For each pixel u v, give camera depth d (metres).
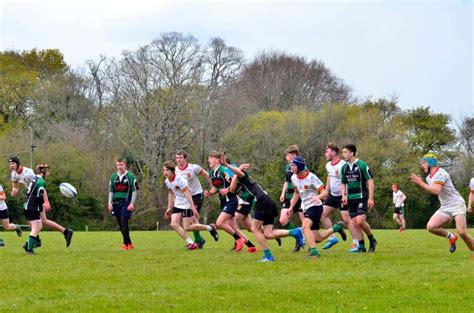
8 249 42.97
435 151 157.00
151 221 132.88
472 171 147.50
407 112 163.88
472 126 160.88
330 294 22.70
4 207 46.28
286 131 140.50
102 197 135.38
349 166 37.91
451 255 35.22
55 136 146.38
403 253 36.88
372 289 23.55
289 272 28.45
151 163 134.12
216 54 149.12
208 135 137.75
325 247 40.12
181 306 20.98
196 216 40.97
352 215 38.12
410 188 136.12
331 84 189.25
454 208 34.25
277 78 180.12
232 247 44.16
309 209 34.78
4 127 155.00
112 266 31.39
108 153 143.00
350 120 141.25
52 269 30.31
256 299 21.97
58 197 130.88
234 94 148.25
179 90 136.12
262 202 32.94
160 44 137.00
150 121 135.62
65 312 20.33
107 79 173.38
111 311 20.41
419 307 20.52
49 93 161.75
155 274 28.30
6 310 20.64
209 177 42.75
